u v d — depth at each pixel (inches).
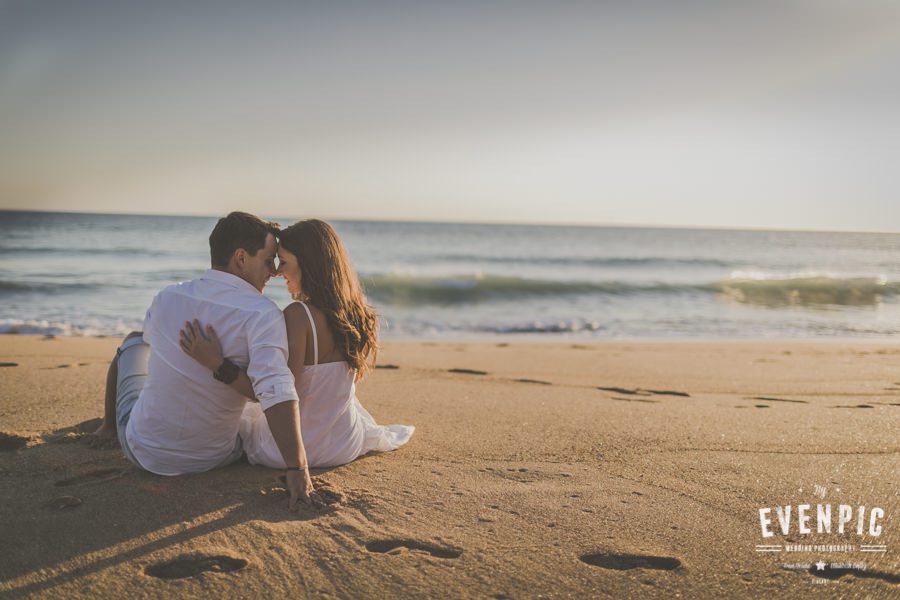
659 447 131.8
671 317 537.0
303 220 106.5
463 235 2053.4
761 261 1318.9
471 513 93.3
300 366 103.1
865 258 1572.3
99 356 244.2
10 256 932.0
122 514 88.9
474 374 234.7
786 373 251.1
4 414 144.3
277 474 106.8
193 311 94.7
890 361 293.1
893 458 125.9
